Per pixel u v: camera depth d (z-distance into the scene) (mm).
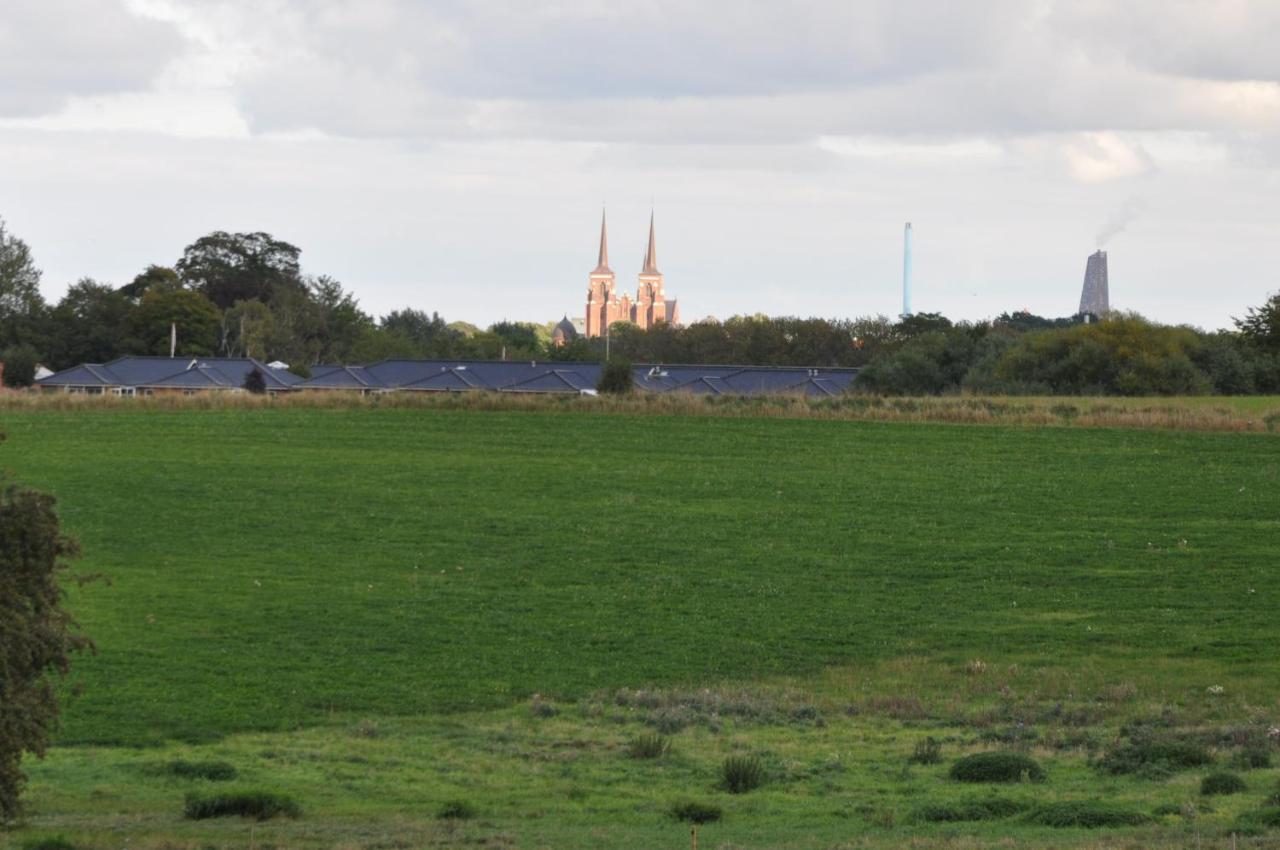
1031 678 63531
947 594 79375
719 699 59469
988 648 69188
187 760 49438
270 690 61125
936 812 39250
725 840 36250
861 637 71188
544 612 75500
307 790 45031
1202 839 34188
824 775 46219
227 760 49906
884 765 47500
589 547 90500
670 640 70500
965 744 51188
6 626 36500
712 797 43312
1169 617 74188
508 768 48156
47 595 38250
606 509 101875
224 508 101125
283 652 67312
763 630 72250
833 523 97125
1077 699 59688
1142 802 39812
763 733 53750
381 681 62906
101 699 59062
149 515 98438
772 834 37219
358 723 56562
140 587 79625
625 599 78125
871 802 41812
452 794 44188
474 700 60250
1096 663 66188
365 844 36156
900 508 101688
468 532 94750
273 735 54531
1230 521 96562
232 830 38531
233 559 86938
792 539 92562
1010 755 46156
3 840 36688
